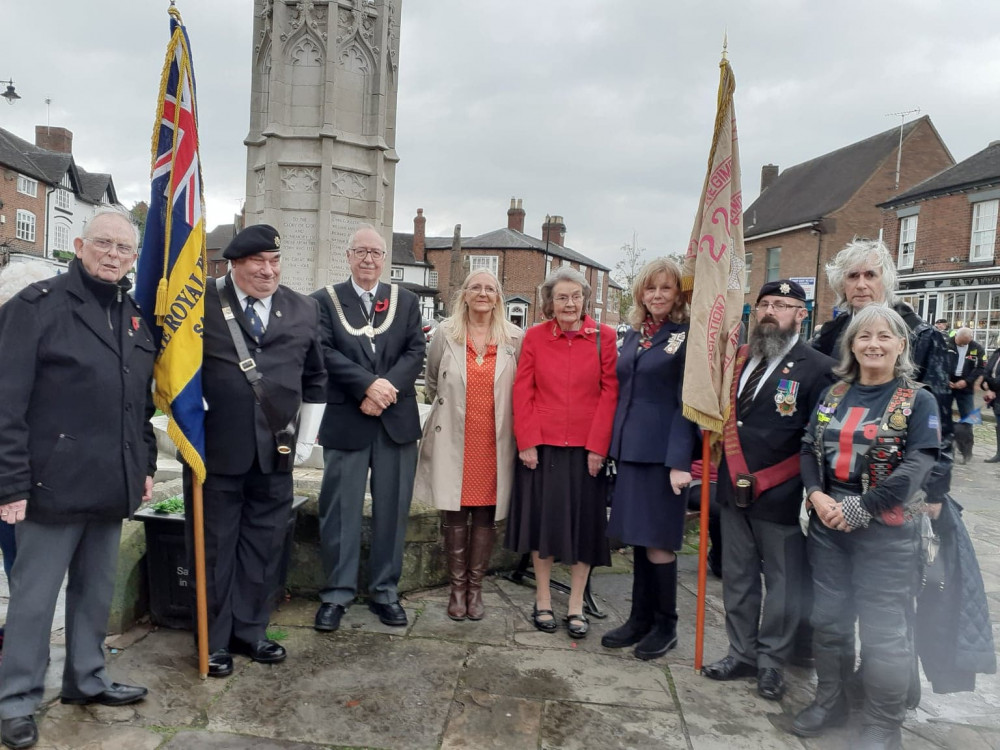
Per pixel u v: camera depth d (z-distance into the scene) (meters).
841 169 27.17
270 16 7.79
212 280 3.05
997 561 5.05
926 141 25.19
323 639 3.36
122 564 3.29
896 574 2.54
